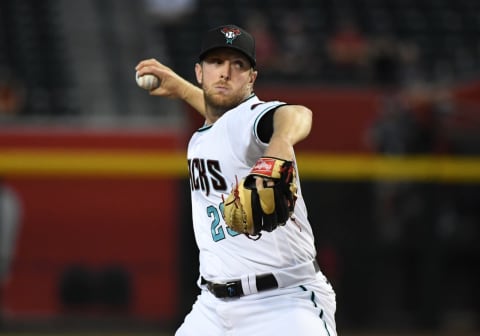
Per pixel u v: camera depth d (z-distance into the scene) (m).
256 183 10.76
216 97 12.95
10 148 34.59
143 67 15.74
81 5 56.19
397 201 34.66
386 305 34.53
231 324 13.36
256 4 57.16
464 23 58.97
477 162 34.88
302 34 54.03
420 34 57.53
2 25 53.88
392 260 34.66
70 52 52.62
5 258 34.41
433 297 34.69
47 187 34.94
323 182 34.41
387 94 36.50
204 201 13.29
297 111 11.34
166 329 34.22
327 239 34.31
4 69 50.47
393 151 35.94
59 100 48.50
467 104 37.91
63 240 34.97
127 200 35.25
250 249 13.02
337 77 49.47
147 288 35.06
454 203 34.94
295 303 13.01
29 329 33.22
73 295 34.66
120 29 55.06
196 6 56.22
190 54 53.69
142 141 35.00
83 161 34.78
